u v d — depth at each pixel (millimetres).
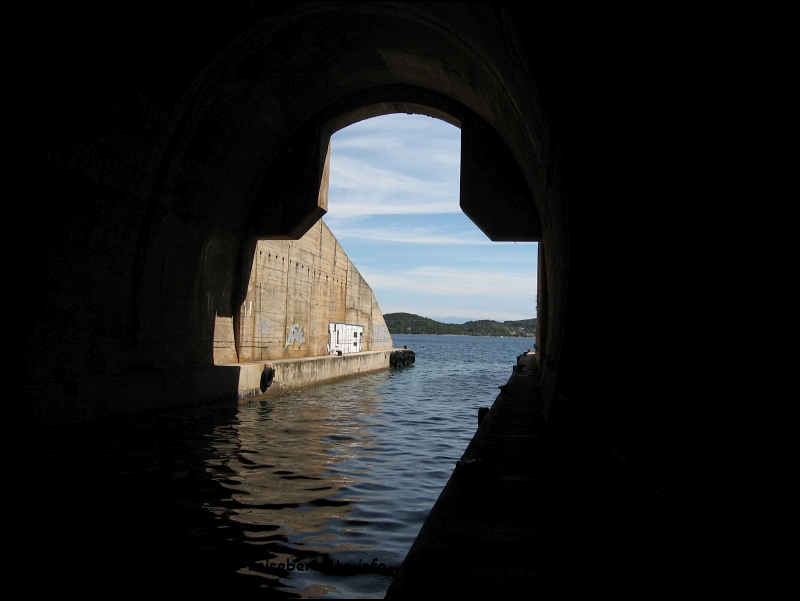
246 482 7902
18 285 9961
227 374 15742
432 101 15219
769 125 2459
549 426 6965
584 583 3146
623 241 4641
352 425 13711
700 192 3131
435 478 8602
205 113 13297
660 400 3490
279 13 12000
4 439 9141
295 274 22500
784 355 2223
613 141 4887
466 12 7949
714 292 2902
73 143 10539
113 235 12227
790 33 2299
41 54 9344
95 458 8883
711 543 2426
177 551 5320
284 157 17000
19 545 5371
